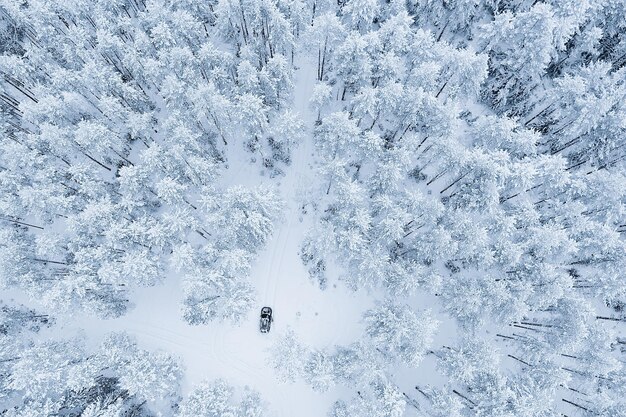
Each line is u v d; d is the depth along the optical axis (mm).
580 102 37281
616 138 38000
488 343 34750
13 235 36344
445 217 36219
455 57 37000
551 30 35625
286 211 42500
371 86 40062
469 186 37625
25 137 39219
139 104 41094
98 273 33312
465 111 44719
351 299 41031
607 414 34938
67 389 35531
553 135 42188
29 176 36656
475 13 43688
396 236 34250
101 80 36594
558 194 38781
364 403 34156
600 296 38250
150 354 37969
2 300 40719
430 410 36250
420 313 38688
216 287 35125
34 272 35938
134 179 35312
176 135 34594
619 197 35188
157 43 38000
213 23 44375
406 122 38844
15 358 36250
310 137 44531
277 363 35062
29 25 39625
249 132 39344
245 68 35000
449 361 34281
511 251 34375
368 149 37531
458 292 34938
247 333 40500
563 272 36375
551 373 34000
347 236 34438
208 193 35844
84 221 34438
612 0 39062
